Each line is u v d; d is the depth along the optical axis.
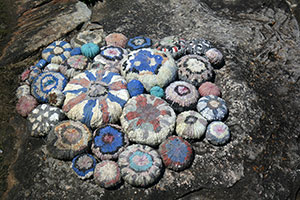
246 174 0.79
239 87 0.96
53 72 0.94
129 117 0.81
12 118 0.90
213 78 0.99
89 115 0.82
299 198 0.79
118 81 0.89
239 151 0.82
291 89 1.01
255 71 1.04
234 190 0.76
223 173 0.78
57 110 0.85
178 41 1.02
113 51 0.98
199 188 0.75
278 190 0.78
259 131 0.87
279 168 0.82
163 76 0.90
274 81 1.03
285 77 1.05
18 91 0.93
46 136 0.84
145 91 0.90
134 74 0.90
